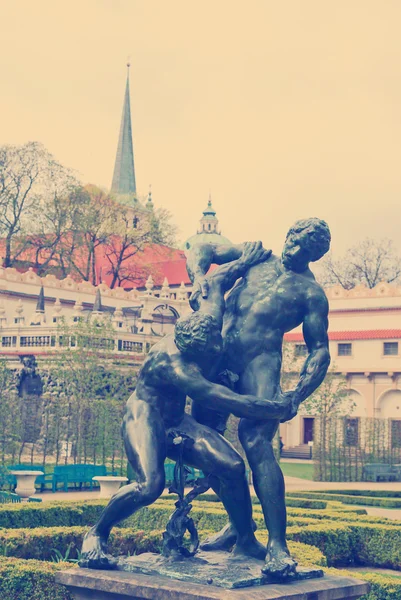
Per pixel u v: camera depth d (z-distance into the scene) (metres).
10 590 8.41
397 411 60.56
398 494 29.55
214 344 6.05
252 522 6.48
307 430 62.22
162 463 6.20
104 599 5.95
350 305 64.38
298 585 5.80
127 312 67.38
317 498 27.39
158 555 6.38
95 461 34.03
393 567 14.65
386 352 61.09
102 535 6.31
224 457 6.19
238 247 6.96
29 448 41.38
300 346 50.25
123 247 80.75
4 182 71.00
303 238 6.45
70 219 74.25
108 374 43.28
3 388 37.62
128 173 115.56
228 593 5.43
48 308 68.06
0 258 66.69
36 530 11.38
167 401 6.34
